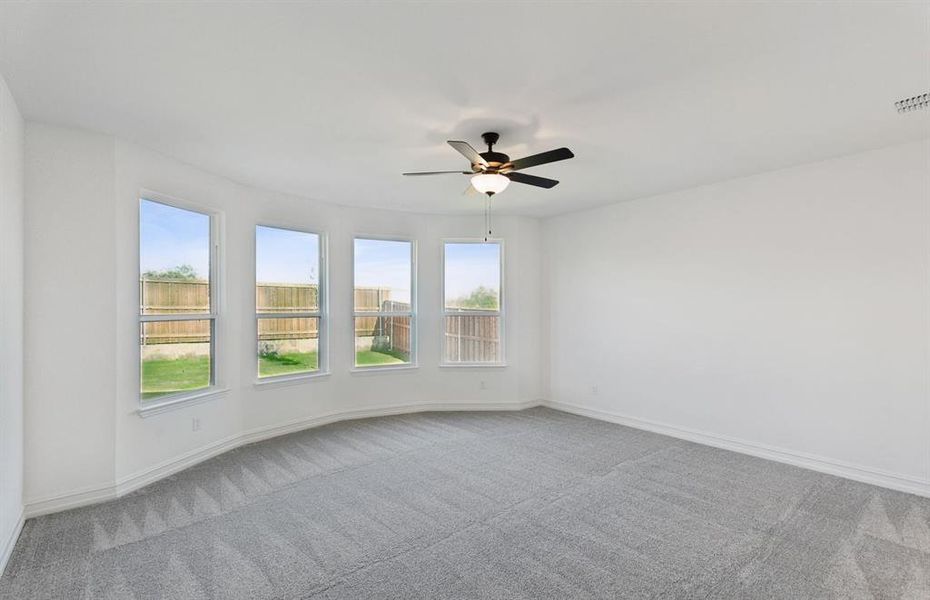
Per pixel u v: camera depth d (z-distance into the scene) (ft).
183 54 7.45
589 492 11.38
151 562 8.28
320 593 7.46
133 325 11.40
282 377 16.46
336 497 11.08
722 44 7.20
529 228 20.72
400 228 19.53
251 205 15.40
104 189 10.69
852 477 12.23
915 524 9.73
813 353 12.98
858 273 12.19
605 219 18.48
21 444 9.37
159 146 11.57
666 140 11.24
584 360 19.24
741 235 14.44
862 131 10.71
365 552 8.66
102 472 10.67
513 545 8.91
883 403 11.78
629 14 6.45
